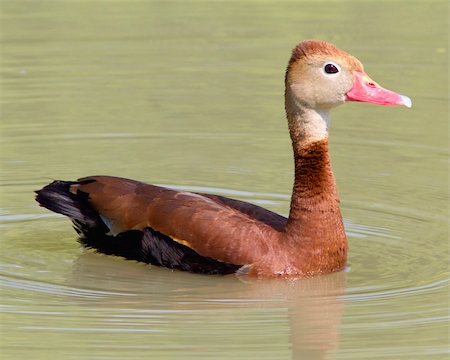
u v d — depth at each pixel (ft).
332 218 48.19
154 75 78.33
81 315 44.24
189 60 80.89
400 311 44.57
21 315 44.21
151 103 73.31
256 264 47.80
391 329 42.78
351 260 50.78
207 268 48.44
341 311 44.70
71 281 48.26
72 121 69.97
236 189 60.13
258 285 47.65
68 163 63.72
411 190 59.67
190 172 62.69
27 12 91.20
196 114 71.77
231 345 41.34
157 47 83.66
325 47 48.55
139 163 63.98
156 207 49.42
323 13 92.12
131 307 45.21
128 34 86.28
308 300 46.01
